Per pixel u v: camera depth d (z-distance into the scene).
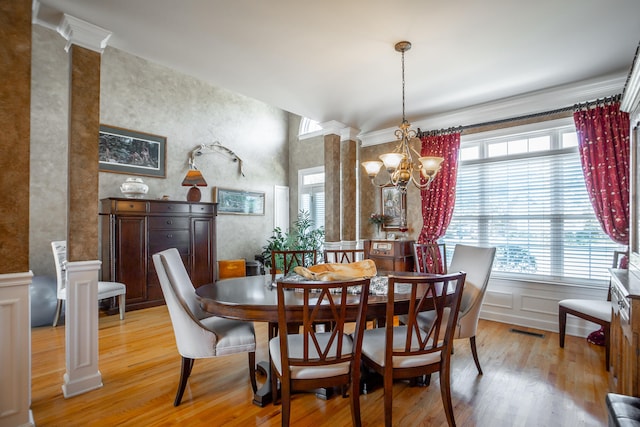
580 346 3.19
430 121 4.52
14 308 1.85
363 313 1.76
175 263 2.45
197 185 5.27
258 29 2.47
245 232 6.59
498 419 2.02
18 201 1.87
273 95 3.73
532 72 3.16
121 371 2.69
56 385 2.46
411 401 2.23
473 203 4.24
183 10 2.25
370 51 2.78
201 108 5.98
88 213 2.38
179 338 2.17
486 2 2.15
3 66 1.82
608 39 2.59
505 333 3.57
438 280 1.77
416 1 2.14
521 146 3.91
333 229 4.73
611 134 3.22
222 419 2.03
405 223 4.83
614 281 2.24
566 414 2.07
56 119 4.42
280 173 7.30
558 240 3.64
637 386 1.71
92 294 2.39
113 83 4.91
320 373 1.76
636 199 2.50
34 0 2.14
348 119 4.58
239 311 1.98
